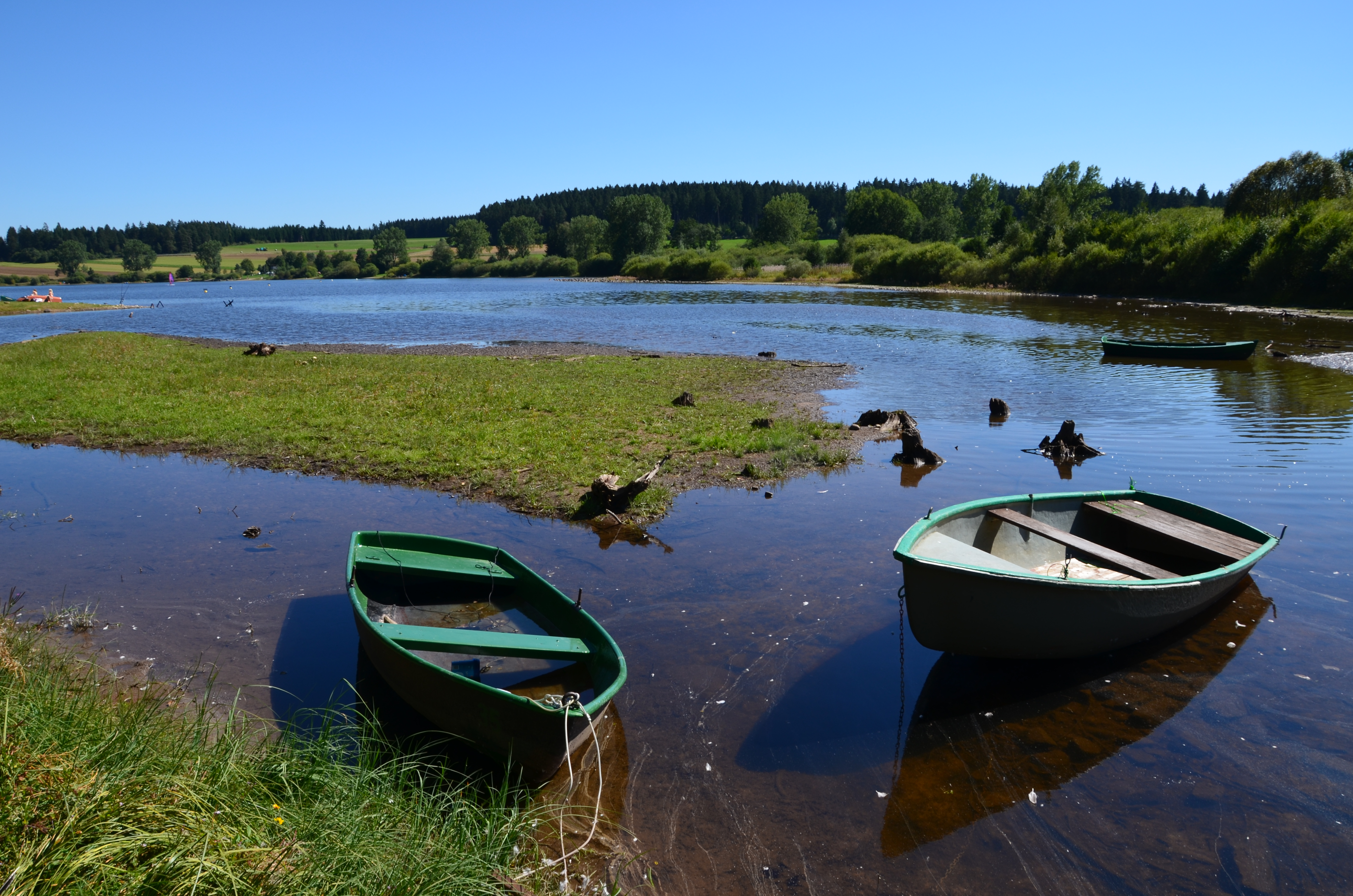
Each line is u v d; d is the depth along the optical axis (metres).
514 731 5.29
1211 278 51.56
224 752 4.64
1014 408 19.14
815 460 14.07
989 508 8.52
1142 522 9.05
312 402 18.11
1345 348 29.30
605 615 8.09
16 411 17.22
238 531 10.36
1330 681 6.88
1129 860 4.93
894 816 5.30
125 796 3.69
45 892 3.06
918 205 124.06
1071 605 6.75
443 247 152.25
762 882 4.71
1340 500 11.66
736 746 6.02
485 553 8.14
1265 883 4.76
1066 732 6.23
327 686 6.70
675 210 192.12
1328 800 5.44
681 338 35.19
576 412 17.28
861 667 7.16
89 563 9.21
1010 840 5.09
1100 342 32.41
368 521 10.77
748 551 9.84
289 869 3.65
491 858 4.42
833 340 33.94
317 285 121.25
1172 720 6.37
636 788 5.53
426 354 29.11
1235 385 22.14
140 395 18.91
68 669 6.12
